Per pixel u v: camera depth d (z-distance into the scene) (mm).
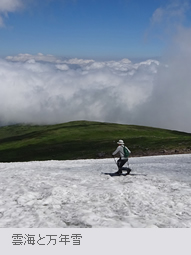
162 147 68688
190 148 58531
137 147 75250
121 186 16047
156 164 30375
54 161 42312
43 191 14758
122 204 12148
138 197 13281
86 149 111438
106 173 22109
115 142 113875
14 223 10023
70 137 185250
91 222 9992
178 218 10508
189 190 15164
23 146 162875
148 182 17594
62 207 11812
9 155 134500
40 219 10273
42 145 159250
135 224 9836
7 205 12070
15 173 23125
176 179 19047
